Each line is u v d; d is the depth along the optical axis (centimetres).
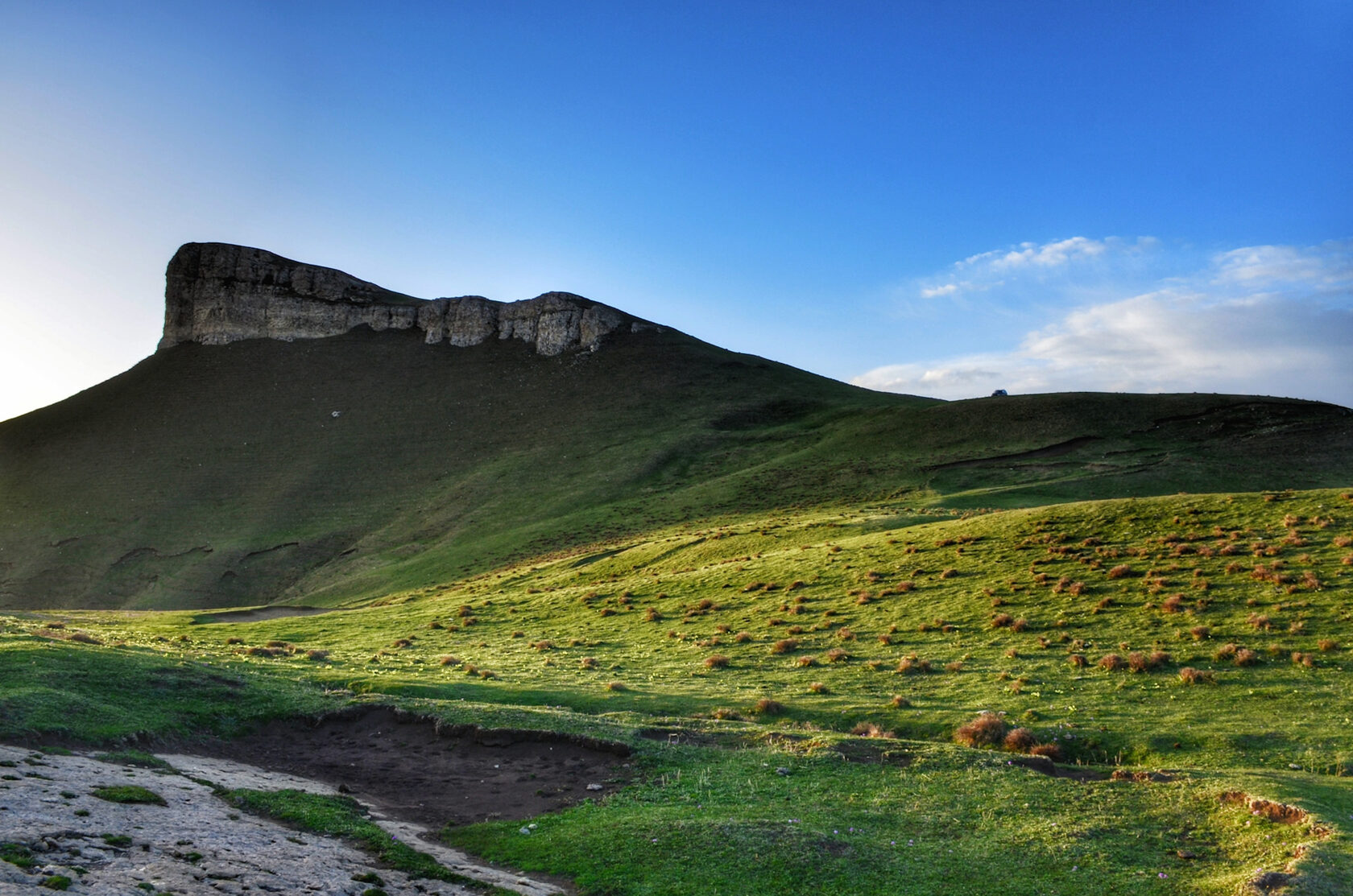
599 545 9919
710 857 1783
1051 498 9025
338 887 1505
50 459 18888
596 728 2808
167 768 2184
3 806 1561
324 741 2823
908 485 10681
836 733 2797
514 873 1789
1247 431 11269
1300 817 1869
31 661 2841
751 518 10006
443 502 14712
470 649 5294
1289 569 4312
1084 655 3719
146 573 13650
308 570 13038
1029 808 2069
